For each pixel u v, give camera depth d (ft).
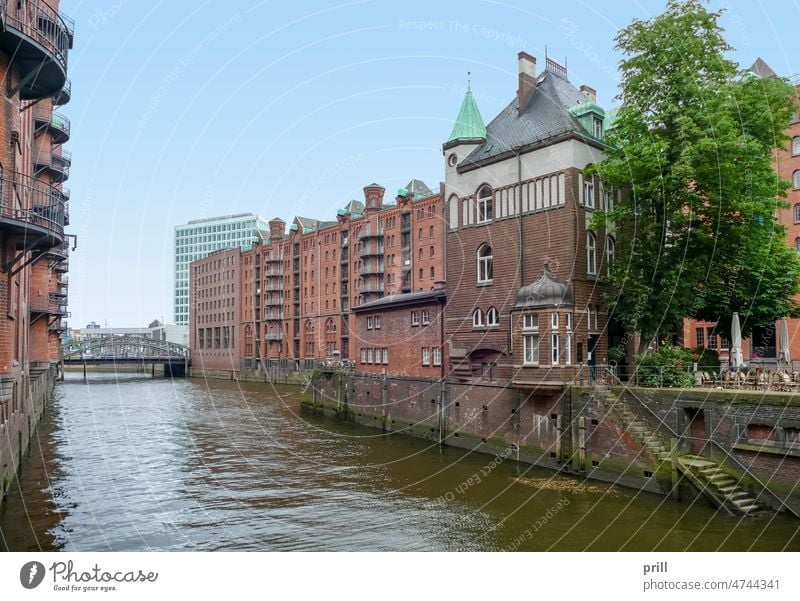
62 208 92.12
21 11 68.69
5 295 66.28
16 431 86.89
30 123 107.55
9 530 67.77
